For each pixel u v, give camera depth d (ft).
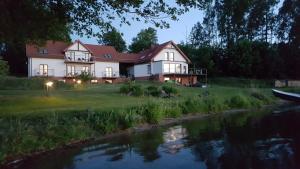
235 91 124.47
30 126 40.11
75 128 43.06
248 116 67.87
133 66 219.41
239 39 259.39
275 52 216.95
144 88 109.09
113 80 201.67
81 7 49.32
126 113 54.19
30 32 51.83
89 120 48.08
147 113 58.34
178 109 69.26
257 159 30.09
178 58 204.64
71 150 36.52
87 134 44.04
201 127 52.49
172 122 60.03
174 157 31.99
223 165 28.55
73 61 188.85
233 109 86.07
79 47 192.44
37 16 47.67
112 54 210.59
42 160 32.30
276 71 217.97
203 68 219.20
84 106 69.97
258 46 218.59
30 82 131.03
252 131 45.96
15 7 44.86
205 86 164.25
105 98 92.22
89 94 103.76
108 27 52.95
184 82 201.98
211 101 81.97
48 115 51.44
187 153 33.47
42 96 90.63
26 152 34.76
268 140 38.68
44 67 182.50
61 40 61.36
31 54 178.81
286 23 257.75
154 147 37.06
